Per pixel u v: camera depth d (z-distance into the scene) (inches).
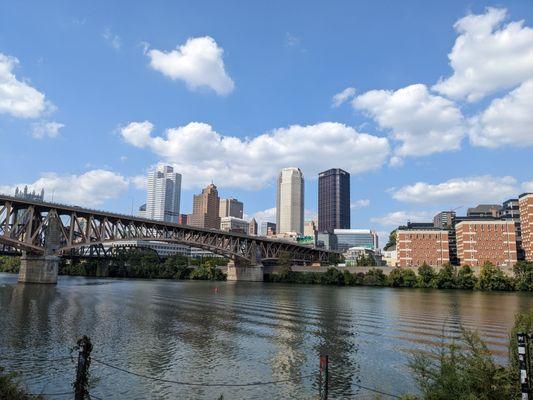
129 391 1096.2
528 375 571.8
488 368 647.8
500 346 1722.4
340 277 7052.2
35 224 4719.5
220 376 1238.3
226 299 3582.7
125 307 2765.7
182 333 1855.3
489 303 3617.1
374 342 1764.3
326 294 4483.3
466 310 2999.5
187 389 1123.3
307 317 2495.1
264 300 3572.8
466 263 7795.3
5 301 2903.5
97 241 5191.9
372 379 1237.7
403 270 6742.1
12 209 4559.5
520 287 5905.5
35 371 1232.2
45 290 3917.3
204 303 3179.1
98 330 1875.0
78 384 703.1
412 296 4384.8
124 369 1280.8
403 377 1258.0
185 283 6314.0
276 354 1515.7
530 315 696.4
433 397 647.1
